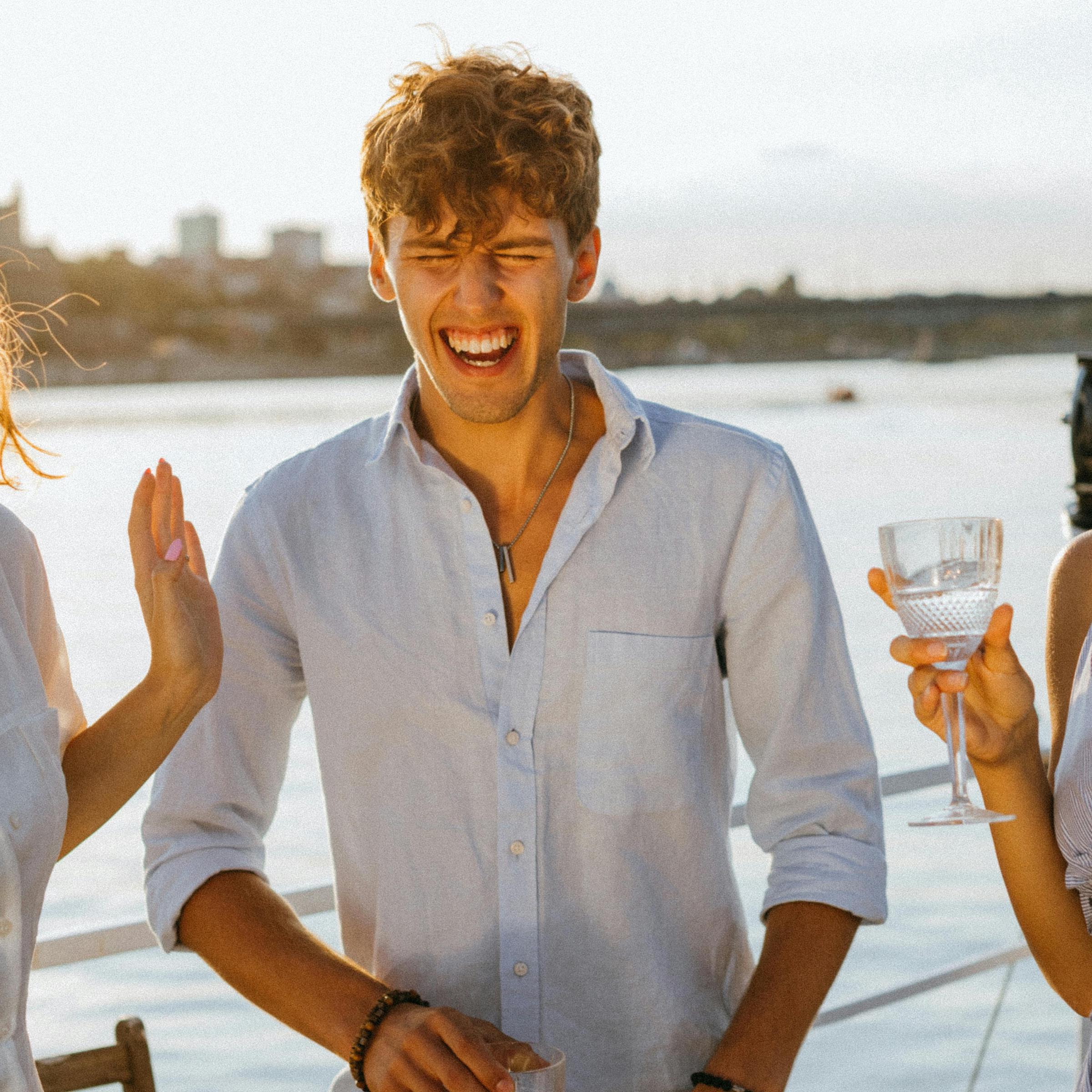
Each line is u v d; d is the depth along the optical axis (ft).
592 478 5.05
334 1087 4.84
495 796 4.97
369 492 5.16
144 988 21.01
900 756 30.76
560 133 4.69
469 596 5.03
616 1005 5.00
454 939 4.99
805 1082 16.42
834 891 4.94
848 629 47.62
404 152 4.62
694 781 5.09
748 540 5.14
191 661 4.52
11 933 3.89
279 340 392.27
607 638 5.00
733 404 254.47
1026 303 349.20
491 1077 4.20
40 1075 5.20
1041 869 4.77
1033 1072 16.44
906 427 171.32
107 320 377.71
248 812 5.24
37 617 4.46
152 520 4.61
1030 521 73.05
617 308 295.07
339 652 5.09
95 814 4.50
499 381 4.83
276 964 4.75
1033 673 39.34
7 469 4.65
